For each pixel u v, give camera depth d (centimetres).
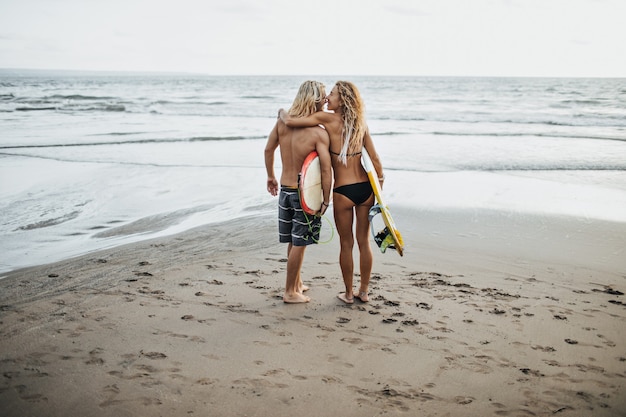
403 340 374
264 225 705
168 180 1010
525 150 1452
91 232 677
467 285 496
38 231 676
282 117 430
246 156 1312
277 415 275
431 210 802
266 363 333
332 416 276
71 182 978
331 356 346
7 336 362
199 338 367
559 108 3136
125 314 407
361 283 450
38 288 464
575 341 377
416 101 3997
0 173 1049
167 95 4731
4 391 289
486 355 354
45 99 3619
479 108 3177
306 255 590
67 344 351
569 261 573
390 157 1326
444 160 1286
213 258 566
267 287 481
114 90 5666
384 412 281
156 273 511
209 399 288
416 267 550
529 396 303
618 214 776
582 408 291
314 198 421
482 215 771
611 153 1395
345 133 418
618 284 504
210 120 2336
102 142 1525
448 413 282
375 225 726
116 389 295
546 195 908
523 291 482
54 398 284
